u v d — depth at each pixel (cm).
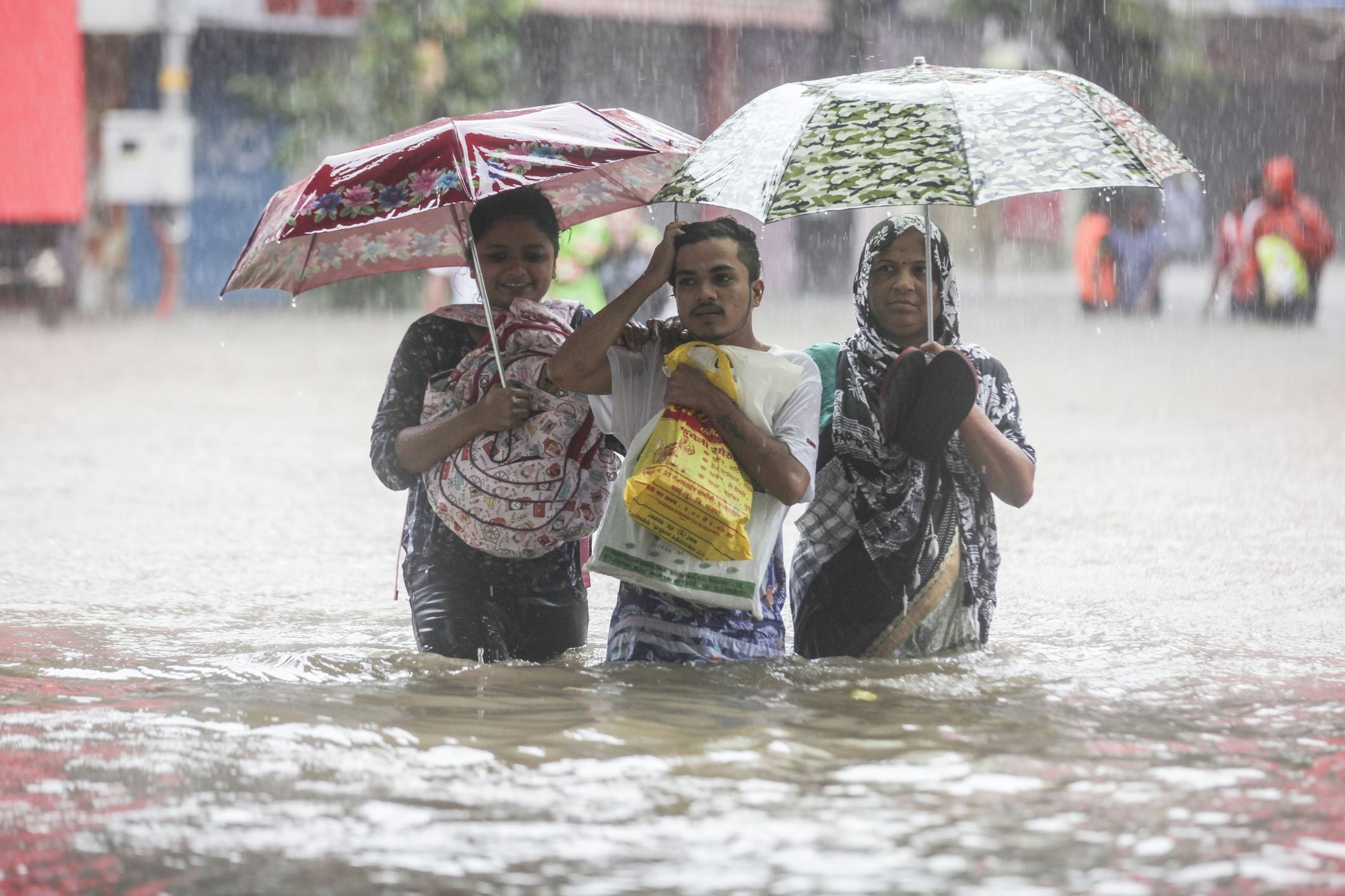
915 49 10150
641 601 1569
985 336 6694
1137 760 1268
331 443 3669
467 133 1528
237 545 2483
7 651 1731
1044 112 1451
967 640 1614
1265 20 12081
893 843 1091
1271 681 1548
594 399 1524
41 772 1252
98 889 1029
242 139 9100
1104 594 2050
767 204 1404
